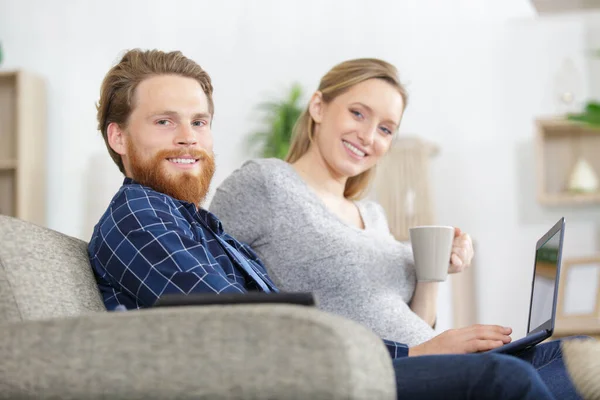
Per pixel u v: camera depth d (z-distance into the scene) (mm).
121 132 1617
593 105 1937
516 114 4609
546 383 1440
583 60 4531
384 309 2010
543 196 4367
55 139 5098
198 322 921
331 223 2045
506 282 4527
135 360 937
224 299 1027
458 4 4734
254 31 4980
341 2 4895
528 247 4527
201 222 1593
